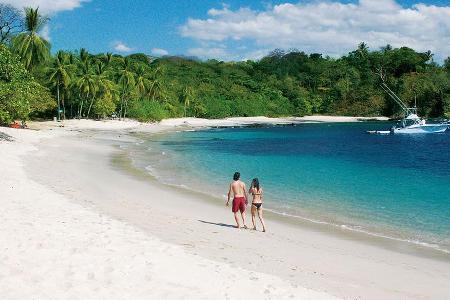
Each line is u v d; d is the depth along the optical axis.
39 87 66.62
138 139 61.09
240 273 9.97
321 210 20.06
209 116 120.62
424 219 18.42
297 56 183.62
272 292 8.90
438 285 11.00
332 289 9.91
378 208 20.47
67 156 34.66
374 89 144.38
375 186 26.61
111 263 9.72
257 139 68.25
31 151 34.16
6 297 7.70
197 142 59.88
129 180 26.25
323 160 41.38
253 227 16.33
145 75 100.12
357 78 151.25
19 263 9.30
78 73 80.12
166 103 108.12
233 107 128.38
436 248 14.52
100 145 47.25
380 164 38.69
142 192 22.62
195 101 118.69
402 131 82.62
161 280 9.03
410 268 12.38
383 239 15.49
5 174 21.61
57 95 76.44
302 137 73.69
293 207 20.66
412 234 16.22
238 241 13.88
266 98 139.62
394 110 131.88
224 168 34.16
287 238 15.07
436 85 122.88
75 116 86.19
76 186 21.81
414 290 10.52
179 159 39.28
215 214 18.56
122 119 90.50
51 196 17.11
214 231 14.99
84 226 12.65
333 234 16.06
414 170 34.69
